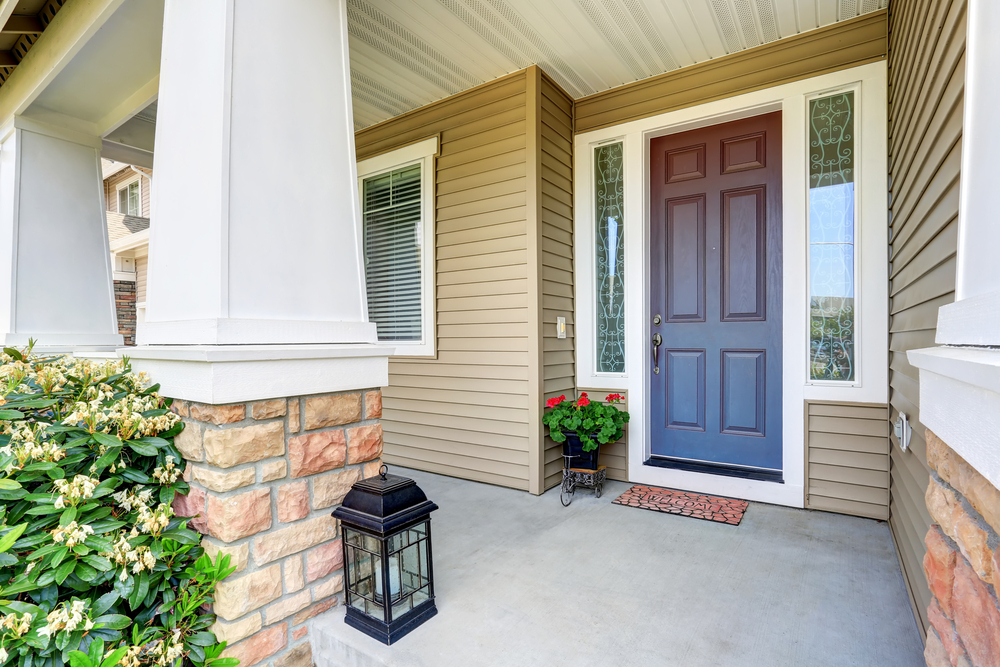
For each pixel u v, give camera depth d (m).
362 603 1.66
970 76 0.89
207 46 1.60
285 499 1.58
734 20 2.62
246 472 1.48
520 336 3.14
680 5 2.51
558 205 3.31
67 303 3.16
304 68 1.77
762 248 2.93
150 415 1.53
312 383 1.65
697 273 3.12
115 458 1.45
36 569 1.21
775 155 2.89
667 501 2.85
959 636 0.84
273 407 1.56
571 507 2.80
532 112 3.07
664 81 3.15
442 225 3.56
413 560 1.73
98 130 3.32
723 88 2.95
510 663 1.45
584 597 1.81
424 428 3.66
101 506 1.41
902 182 2.11
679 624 1.64
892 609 1.71
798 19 2.62
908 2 1.91
